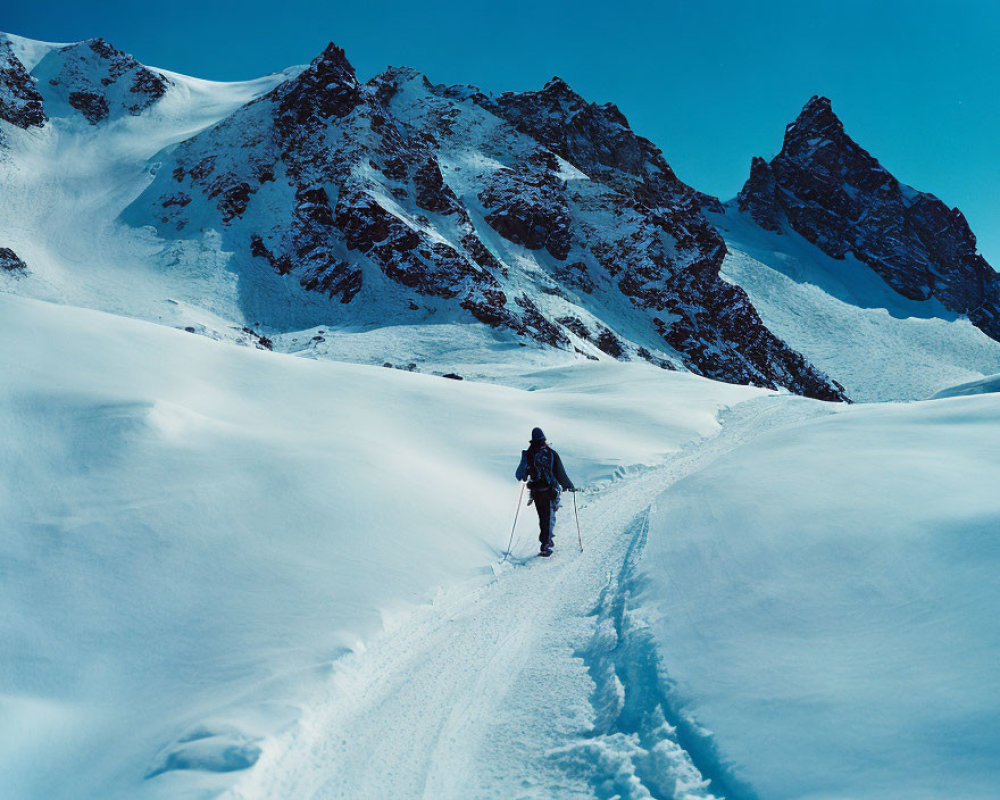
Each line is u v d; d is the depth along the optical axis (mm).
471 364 55750
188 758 3574
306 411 11508
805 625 4199
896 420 11320
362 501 7555
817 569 4934
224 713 4012
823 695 3400
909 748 2846
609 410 18250
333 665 4633
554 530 8797
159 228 77938
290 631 5047
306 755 3848
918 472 6879
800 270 170000
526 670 4844
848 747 2967
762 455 9734
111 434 7469
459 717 4262
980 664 3285
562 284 93938
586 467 12148
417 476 9008
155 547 5875
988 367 129875
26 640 4621
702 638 4352
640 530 7520
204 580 5613
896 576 4492
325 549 6457
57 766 3594
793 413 21484
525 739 3938
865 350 132375
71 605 5055
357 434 10711
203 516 6453
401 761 3816
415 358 57125
